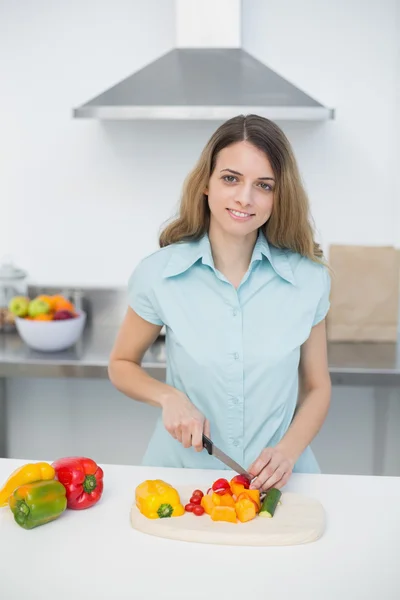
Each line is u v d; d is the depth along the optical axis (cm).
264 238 140
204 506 112
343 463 257
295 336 137
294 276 140
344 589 93
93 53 254
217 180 125
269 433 140
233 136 123
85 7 251
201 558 100
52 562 98
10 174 263
